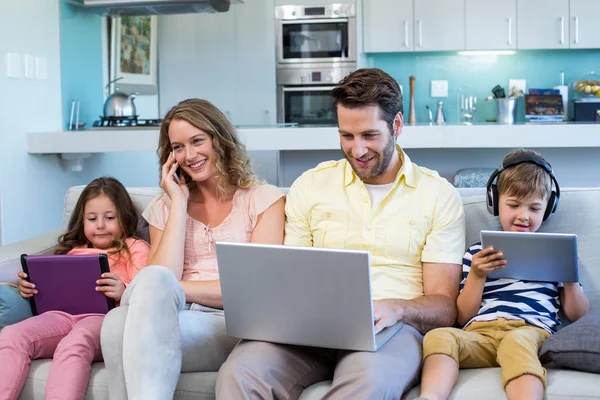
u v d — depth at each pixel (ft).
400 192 6.52
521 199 6.42
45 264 6.56
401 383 5.29
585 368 5.51
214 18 18.40
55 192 13.78
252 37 18.37
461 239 6.49
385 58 19.77
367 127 6.07
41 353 6.24
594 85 18.17
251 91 18.48
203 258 7.02
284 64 18.45
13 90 12.40
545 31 18.08
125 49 16.88
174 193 6.98
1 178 12.02
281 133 12.60
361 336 5.40
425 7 18.35
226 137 7.05
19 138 12.61
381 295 6.34
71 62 14.69
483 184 12.55
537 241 5.92
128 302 5.75
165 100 18.79
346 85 6.09
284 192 7.73
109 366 5.70
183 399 5.99
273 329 5.64
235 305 5.69
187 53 18.58
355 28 18.11
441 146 12.32
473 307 6.28
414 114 18.94
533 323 6.09
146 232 7.87
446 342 5.68
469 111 19.47
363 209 6.55
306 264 5.31
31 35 13.02
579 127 12.09
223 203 7.13
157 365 5.50
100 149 12.92
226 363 5.52
